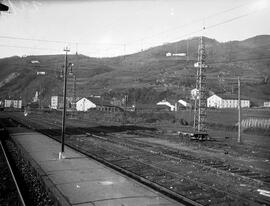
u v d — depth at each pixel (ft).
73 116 242.58
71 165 50.49
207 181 43.37
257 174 48.65
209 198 34.94
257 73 402.11
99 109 310.45
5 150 69.46
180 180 43.52
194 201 33.14
